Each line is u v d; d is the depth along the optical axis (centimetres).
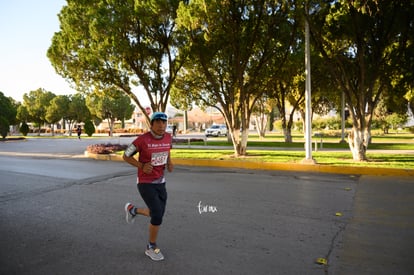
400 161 1130
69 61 1534
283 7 1163
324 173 986
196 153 1523
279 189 763
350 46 1234
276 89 2258
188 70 1738
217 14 1114
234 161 1171
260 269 349
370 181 845
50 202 660
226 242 429
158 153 377
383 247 409
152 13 1255
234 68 1380
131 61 1484
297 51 1582
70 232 477
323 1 1076
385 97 2166
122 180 906
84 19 1370
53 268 357
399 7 1055
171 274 341
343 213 559
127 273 344
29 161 1431
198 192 737
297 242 427
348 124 4188
